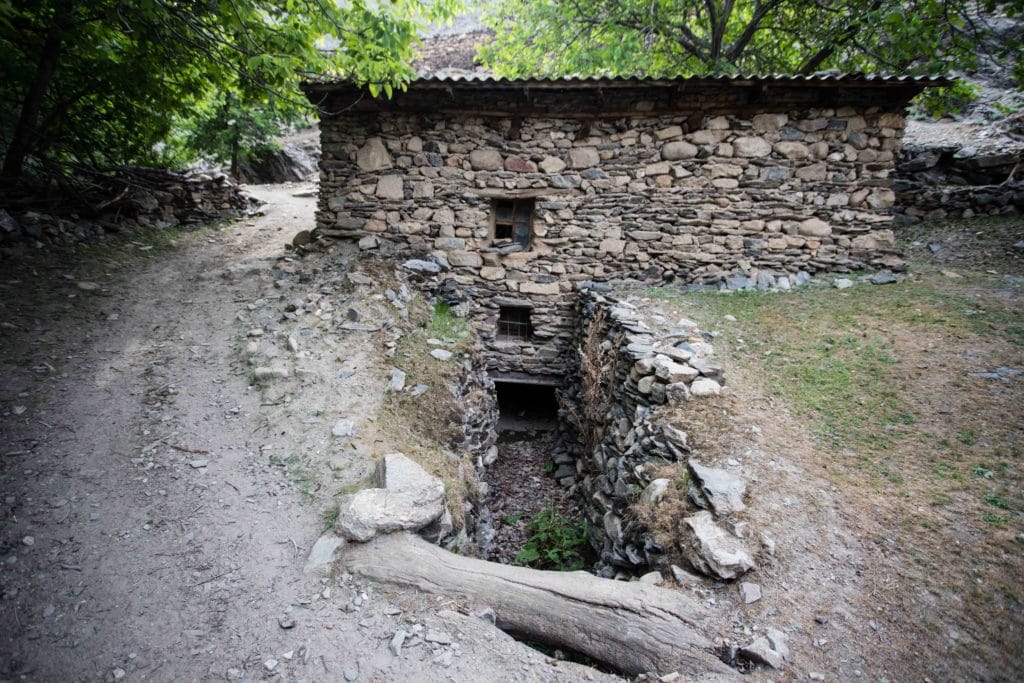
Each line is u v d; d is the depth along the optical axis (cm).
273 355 531
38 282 591
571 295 768
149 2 486
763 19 1122
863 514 332
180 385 483
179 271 704
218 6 523
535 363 792
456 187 735
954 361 496
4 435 384
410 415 498
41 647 251
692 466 372
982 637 254
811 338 575
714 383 471
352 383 510
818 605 275
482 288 770
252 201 1082
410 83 638
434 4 624
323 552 312
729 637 260
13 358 466
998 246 787
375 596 288
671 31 1166
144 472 375
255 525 338
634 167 720
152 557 308
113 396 454
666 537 330
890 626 262
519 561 491
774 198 712
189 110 947
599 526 477
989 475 356
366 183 744
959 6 873
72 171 795
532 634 275
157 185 903
